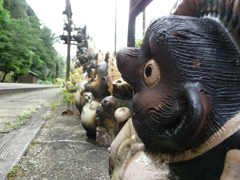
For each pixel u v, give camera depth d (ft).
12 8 79.36
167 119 2.13
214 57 2.04
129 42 8.87
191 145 2.16
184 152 2.27
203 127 1.97
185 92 1.98
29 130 9.21
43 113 13.89
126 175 2.83
